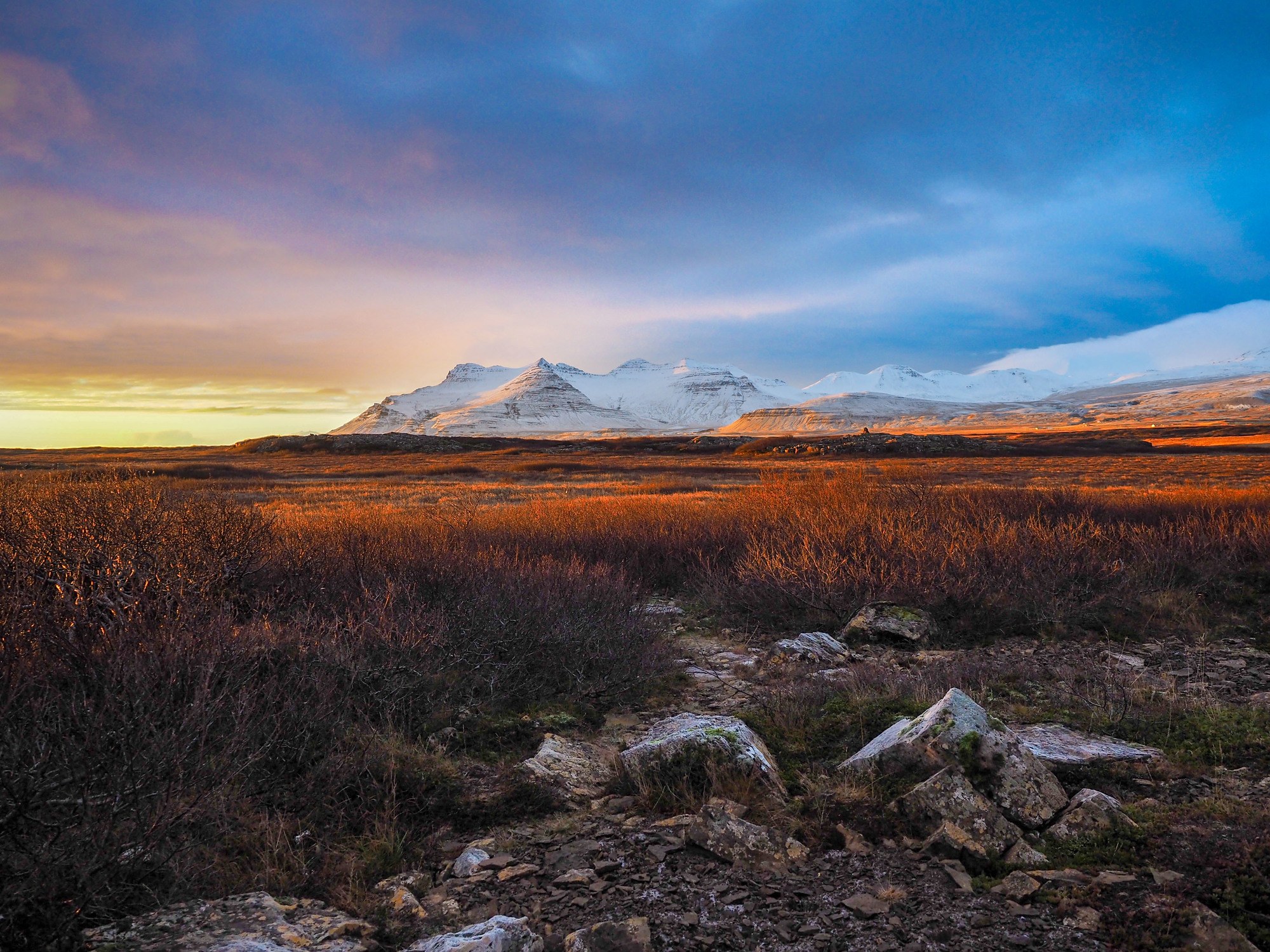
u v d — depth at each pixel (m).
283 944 2.49
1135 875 2.86
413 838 3.47
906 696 5.12
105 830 2.72
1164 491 17.58
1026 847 3.08
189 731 3.29
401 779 3.90
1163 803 3.47
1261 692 5.38
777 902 2.81
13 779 2.75
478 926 2.57
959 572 8.28
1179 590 8.36
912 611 7.48
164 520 6.20
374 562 7.51
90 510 5.80
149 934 2.54
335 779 3.72
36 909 2.53
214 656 4.01
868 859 3.11
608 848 3.28
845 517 10.70
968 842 3.08
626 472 53.44
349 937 2.61
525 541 10.55
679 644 7.27
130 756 3.04
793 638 7.35
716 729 4.05
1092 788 3.63
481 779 4.09
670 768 3.90
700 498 21.09
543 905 2.86
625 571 9.46
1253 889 2.68
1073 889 2.76
